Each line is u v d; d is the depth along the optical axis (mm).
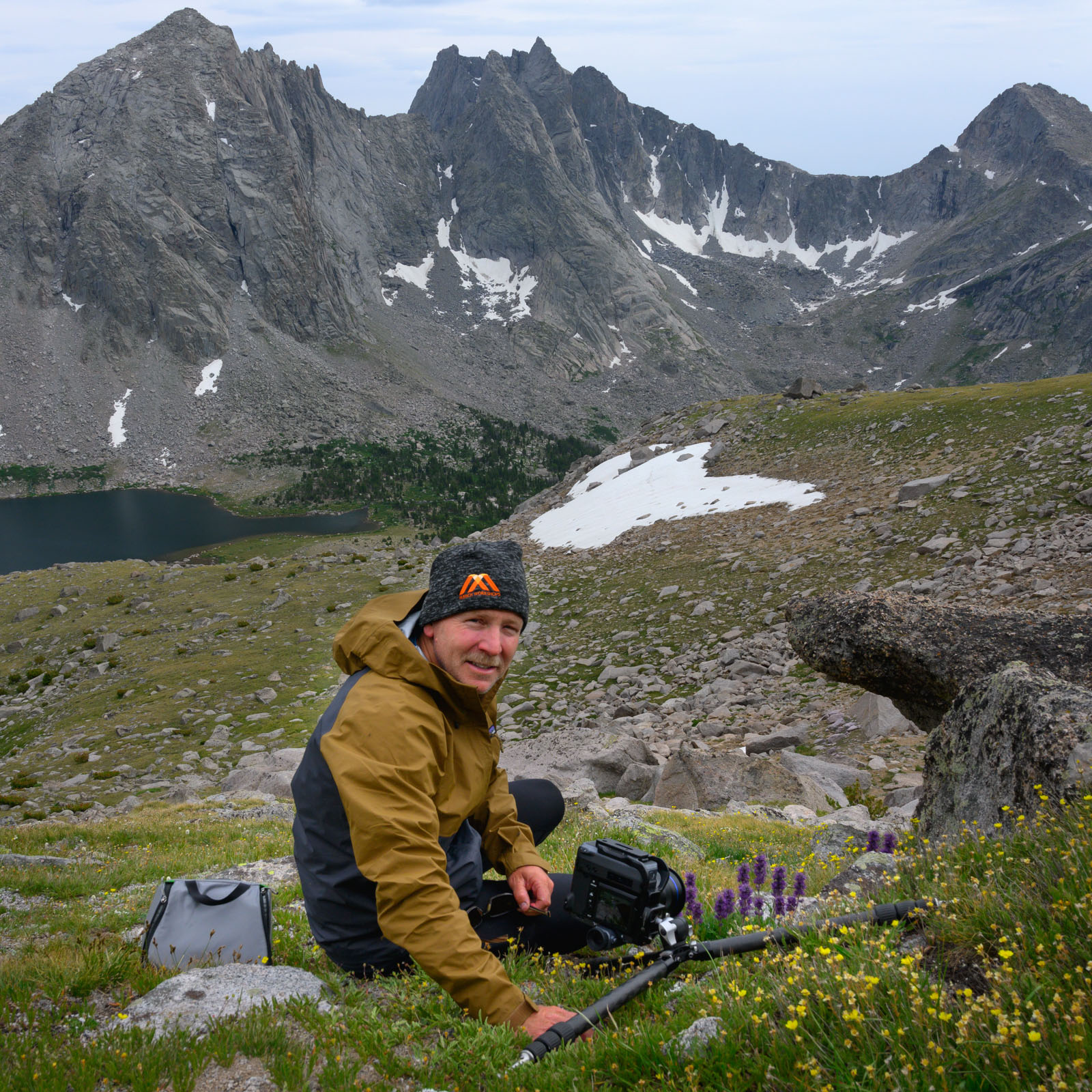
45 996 3768
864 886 4941
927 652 9242
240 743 41938
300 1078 2838
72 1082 2756
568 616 45594
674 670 34594
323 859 3422
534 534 71500
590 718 31734
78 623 69688
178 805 21688
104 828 15758
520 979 3646
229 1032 3133
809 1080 2398
